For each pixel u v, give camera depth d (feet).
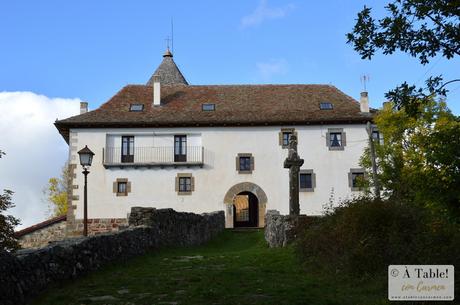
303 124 109.50
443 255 28.04
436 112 72.90
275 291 29.14
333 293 29.09
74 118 108.88
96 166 107.34
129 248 44.57
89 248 35.94
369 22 23.18
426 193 22.49
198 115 111.55
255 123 108.99
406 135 77.25
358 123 109.29
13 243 29.30
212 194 107.55
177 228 62.49
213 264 42.09
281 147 109.29
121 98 117.91
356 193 106.63
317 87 125.39
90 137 108.17
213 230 81.97
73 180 106.32
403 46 22.85
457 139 21.63
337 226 38.70
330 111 112.68
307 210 106.52
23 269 26.40
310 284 31.58
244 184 107.96
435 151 21.89
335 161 108.27
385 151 78.64
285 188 107.96
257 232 86.33
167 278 34.04
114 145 108.47
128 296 28.14
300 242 43.73
